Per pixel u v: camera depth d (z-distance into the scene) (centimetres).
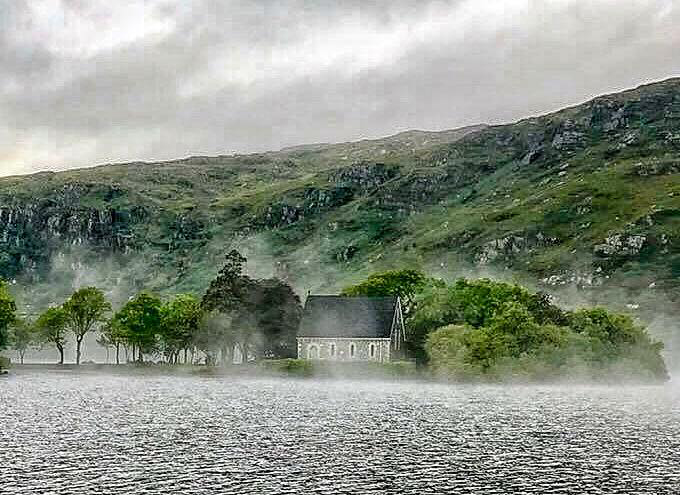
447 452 7844
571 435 9181
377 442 8494
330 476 6588
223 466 6962
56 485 6091
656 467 7075
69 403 13162
